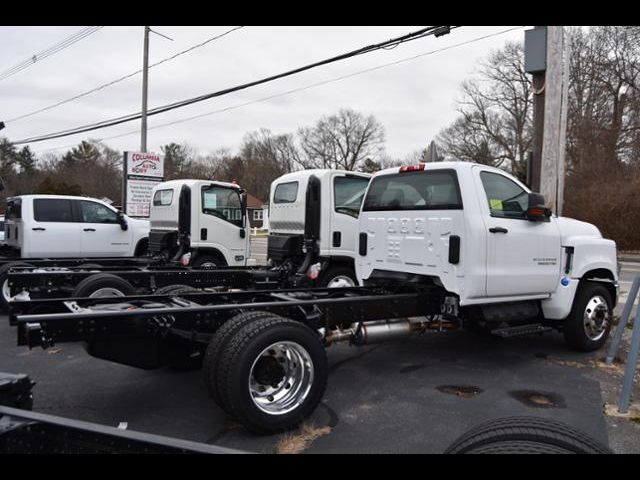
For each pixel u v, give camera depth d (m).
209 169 85.88
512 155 44.09
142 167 20.45
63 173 75.56
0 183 12.20
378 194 6.55
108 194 71.69
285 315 4.81
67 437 2.08
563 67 8.71
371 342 5.47
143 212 20.52
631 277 15.21
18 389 2.91
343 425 4.37
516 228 5.79
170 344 4.70
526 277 5.86
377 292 6.26
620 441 4.05
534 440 2.34
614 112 37.09
